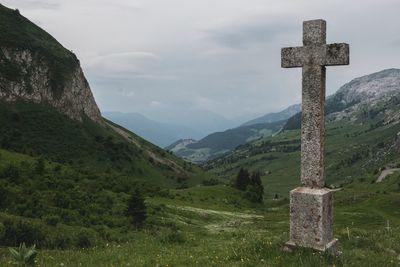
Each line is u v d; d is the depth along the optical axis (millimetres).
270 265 13148
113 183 75625
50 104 176625
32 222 30375
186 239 26312
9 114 153750
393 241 20547
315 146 15227
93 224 41438
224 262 14023
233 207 102000
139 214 46344
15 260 14031
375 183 156125
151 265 14523
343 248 18656
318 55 15250
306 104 15445
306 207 14828
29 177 55250
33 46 184125
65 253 20656
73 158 149750
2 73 164500
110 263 15727
